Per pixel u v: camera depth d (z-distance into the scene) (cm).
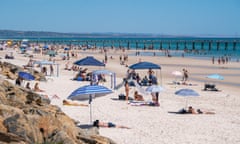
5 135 942
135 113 2314
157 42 19512
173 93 3253
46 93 2936
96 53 10044
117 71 5278
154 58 8131
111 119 2114
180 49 13175
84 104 2528
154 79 3753
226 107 2661
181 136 1783
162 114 2316
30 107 1470
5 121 1050
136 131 1852
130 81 3509
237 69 5844
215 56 8900
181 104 2714
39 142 1069
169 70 5544
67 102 2473
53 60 6844
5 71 3428
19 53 8950
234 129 1962
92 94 1941
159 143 1642
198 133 1855
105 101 2695
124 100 2778
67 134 1173
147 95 3080
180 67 6088
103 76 4031
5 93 1575
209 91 3506
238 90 3669
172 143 1650
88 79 3944
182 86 3831
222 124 2078
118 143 1609
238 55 9369
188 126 2000
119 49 12312
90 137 1354
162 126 1981
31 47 12088
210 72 5372
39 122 1155
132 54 9806
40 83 3522
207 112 2403
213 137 1786
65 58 7375
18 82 2734
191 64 6675
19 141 927
